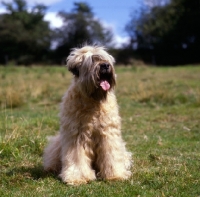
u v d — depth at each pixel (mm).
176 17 61531
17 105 13844
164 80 21703
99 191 5258
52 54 68375
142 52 64500
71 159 5699
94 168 5988
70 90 5875
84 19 69562
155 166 6660
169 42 61156
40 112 12445
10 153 7289
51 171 6293
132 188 5367
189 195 5090
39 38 66750
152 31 62688
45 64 63219
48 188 5465
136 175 6031
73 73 5922
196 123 10766
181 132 9664
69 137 5738
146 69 36281
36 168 6582
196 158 7133
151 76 25828
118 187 5414
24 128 8930
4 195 5262
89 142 5730
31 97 15625
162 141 8609
